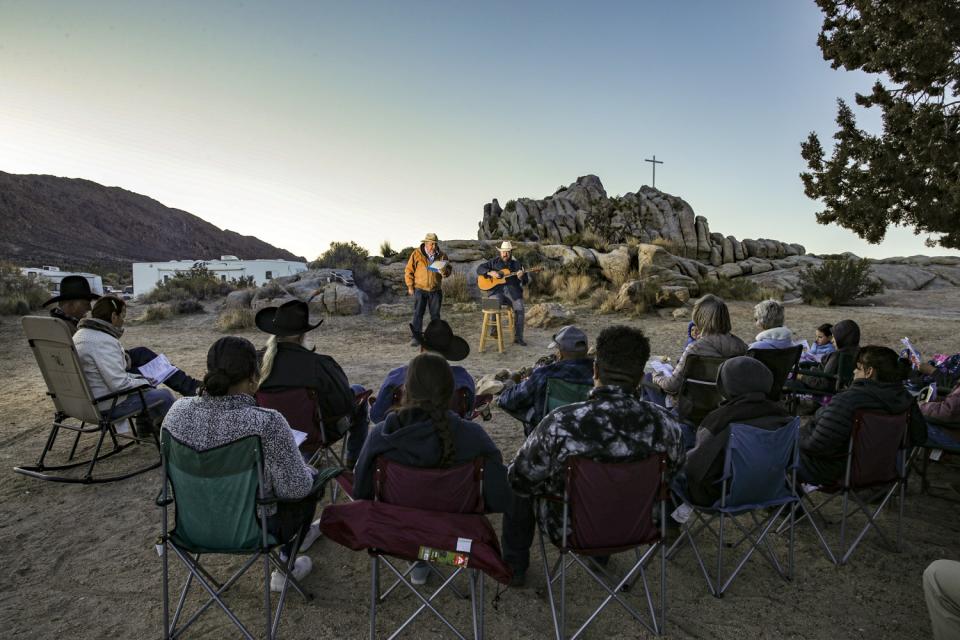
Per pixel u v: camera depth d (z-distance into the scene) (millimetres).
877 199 8031
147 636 2742
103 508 4168
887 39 7625
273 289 15055
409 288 10859
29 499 4309
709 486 2965
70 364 4340
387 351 10609
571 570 3365
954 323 11133
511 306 10898
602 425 2428
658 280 14641
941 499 4250
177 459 2506
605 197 29516
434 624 2850
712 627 2801
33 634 2752
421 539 2354
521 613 2938
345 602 3041
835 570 3322
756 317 4996
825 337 6281
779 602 3020
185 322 14062
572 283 15898
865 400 3211
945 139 6992
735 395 3035
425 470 2473
